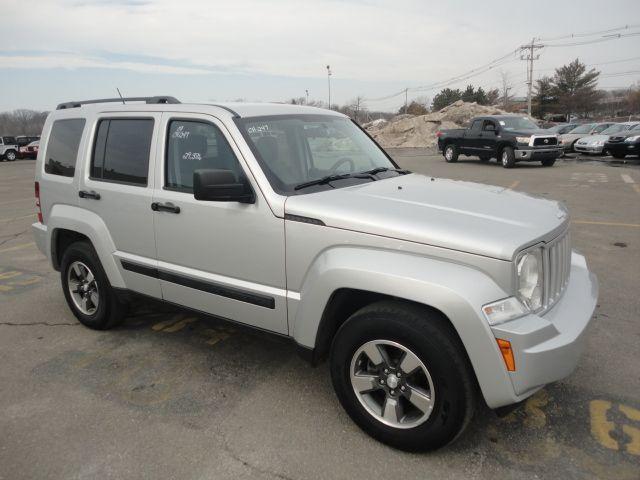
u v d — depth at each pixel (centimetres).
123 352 408
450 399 257
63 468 273
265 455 280
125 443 293
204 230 340
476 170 1769
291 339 317
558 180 1429
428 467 268
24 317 488
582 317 276
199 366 382
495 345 243
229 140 330
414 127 3884
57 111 471
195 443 291
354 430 301
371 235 273
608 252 661
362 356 289
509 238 252
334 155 378
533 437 290
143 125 383
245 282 329
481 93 8269
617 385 340
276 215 304
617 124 2381
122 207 389
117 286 411
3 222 1014
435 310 262
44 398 342
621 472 261
